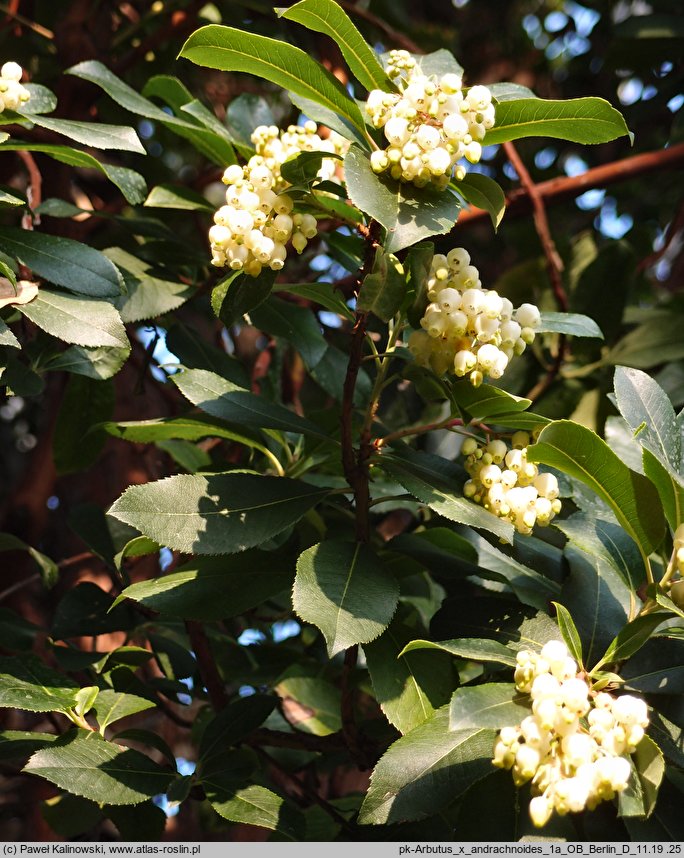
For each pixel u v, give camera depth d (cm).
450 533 112
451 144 99
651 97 167
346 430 104
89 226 136
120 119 146
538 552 108
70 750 103
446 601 106
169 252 121
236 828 146
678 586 101
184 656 121
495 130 102
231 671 129
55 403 158
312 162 100
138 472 155
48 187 136
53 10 150
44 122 106
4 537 119
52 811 124
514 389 138
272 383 135
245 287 102
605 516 109
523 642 104
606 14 187
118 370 114
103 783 102
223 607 106
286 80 101
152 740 107
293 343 117
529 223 176
